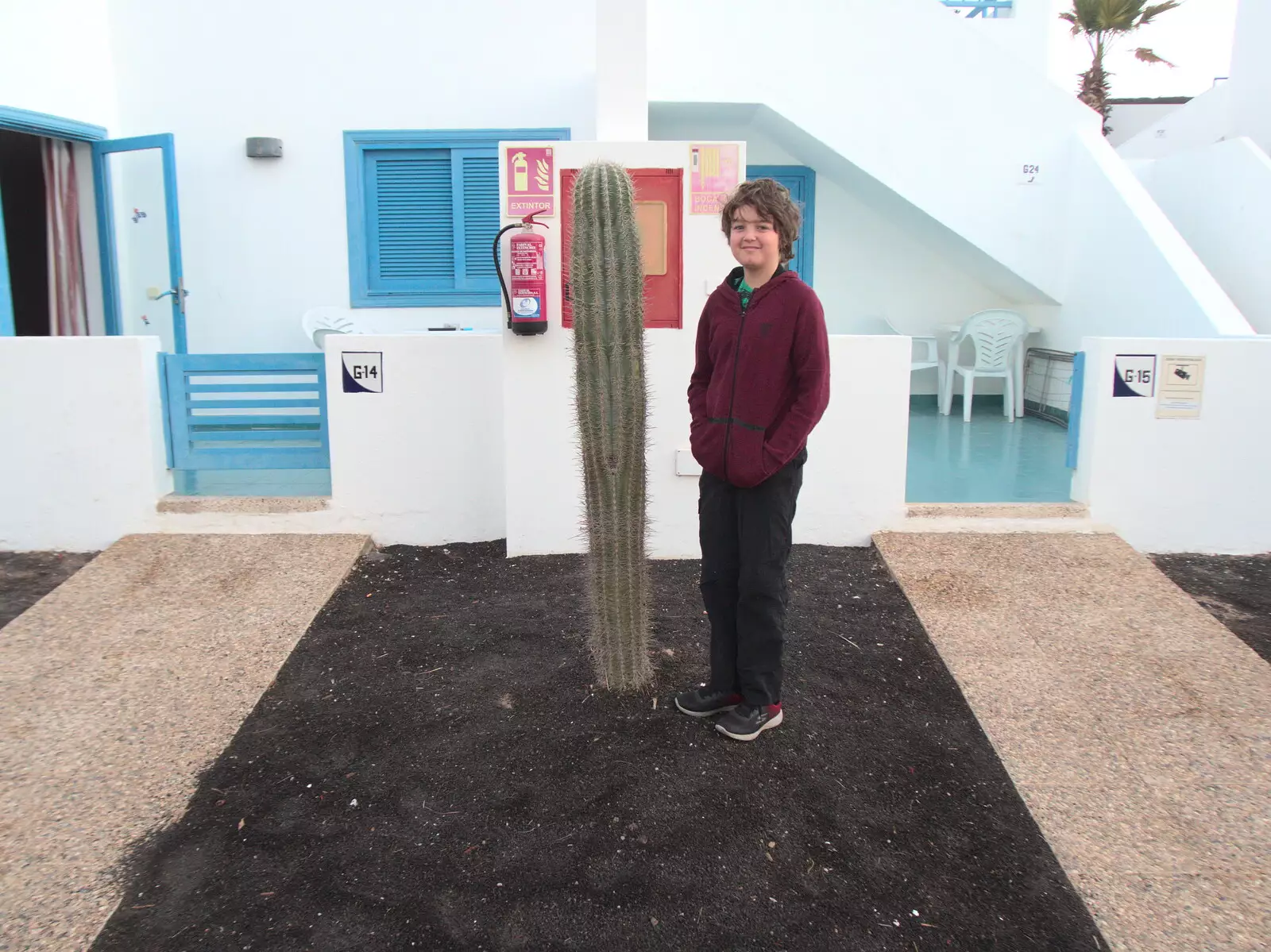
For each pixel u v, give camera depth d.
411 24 7.36
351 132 7.45
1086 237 7.62
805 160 8.67
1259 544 5.25
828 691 3.73
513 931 2.53
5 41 6.34
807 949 2.48
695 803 3.03
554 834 2.90
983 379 9.18
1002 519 5.25
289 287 7.60
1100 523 5.24
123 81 7.38
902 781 3.19
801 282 2.90
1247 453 5.18
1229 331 6.00
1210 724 3.52
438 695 3.70
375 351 5.15
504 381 5.01
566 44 7.39
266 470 5.88
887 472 5.20
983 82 7.62
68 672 3.86
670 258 4.81
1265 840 2.90
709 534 3.19
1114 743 3.41
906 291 9.05
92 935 2.52
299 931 2.53
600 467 3.42
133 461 5.20
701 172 4.73
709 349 3.09
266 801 3.07
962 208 7.84
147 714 3.56
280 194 7.50
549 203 4.77
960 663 3.97
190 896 2.66
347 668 3.94
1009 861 2.82
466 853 2.83
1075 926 2.58
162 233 7.55
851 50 7.52
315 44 7.37
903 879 2.74
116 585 4.66
